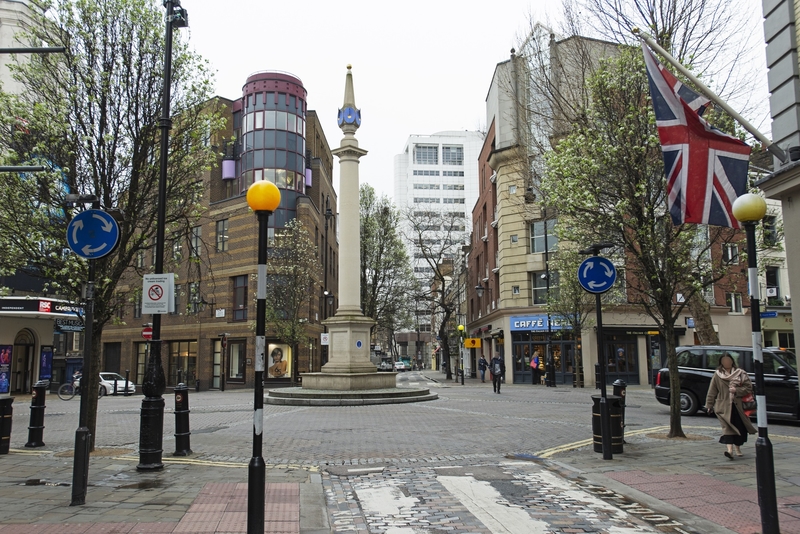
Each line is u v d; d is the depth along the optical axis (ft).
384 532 18.37
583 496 22.39
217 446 35.53
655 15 41.93
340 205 75.77
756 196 18.06
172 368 133.28
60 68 34.24
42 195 33.04
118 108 34.96
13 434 44.29
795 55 29.40
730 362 29.89
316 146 151.02
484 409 58.03
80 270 33.04
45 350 99.91
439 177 447.83
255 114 125.70
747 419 29.17
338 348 72.69
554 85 55.31
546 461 29.71
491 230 135.54
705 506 20.59
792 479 24.62
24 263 33.86
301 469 28.22
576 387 98.73
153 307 28.25
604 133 38.55
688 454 30.86
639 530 18.19
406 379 157.17
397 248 151.33
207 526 18.39
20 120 33.55
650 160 37.06
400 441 37.11
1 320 91.30
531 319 112.68
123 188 35.47
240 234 122.31
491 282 135.44
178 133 36.76
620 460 29.35
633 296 43.65
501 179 119.24
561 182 40.68
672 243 38.37
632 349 107.04
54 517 19.43
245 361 118.32
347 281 73.61
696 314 61.11
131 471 27.55
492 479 25.48
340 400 64.13
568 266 83.71
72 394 89.35
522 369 115.24
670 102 30.09
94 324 34.30
